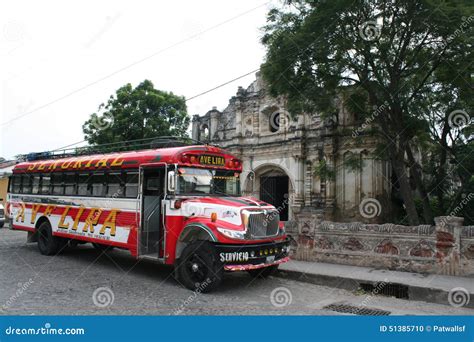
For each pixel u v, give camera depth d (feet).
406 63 47.21
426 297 27.66
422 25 40.52
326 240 38.34
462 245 31.24
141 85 88.12
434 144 56.59
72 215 40.40
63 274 33.83
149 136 83.82
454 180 59.98
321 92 48.29
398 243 34.27
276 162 81.71
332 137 72.84
